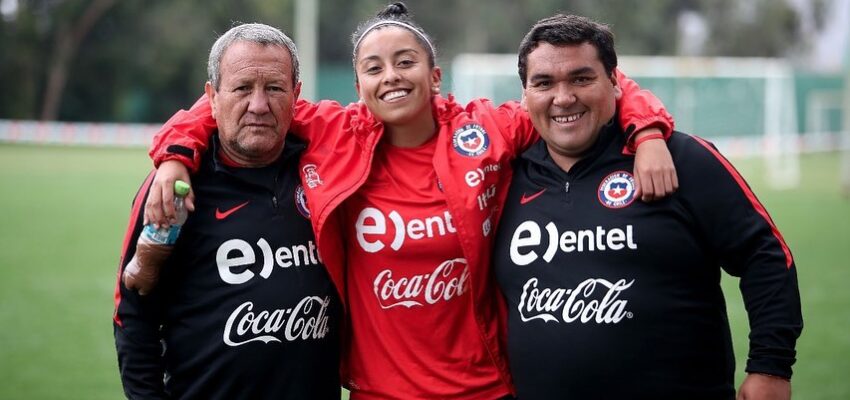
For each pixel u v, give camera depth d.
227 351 3.17
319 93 35.78
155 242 3.06
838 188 19.02
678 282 3.13
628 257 3.14
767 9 48.75
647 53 44.03
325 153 3.39
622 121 3.29
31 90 35.09
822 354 6.73
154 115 37.41
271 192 3.28
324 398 3.30
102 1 35.00
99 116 36.47
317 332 3.27
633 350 3.10
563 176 3.30
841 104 34.81
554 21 3.28
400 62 3.33
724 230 3.13
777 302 3.05
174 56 36.19
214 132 3.34
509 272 3.31
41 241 11.88
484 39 41.16
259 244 3.22
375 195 3.40
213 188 3.26
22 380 6.19
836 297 8.62
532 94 3.26
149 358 3.19
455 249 3.35
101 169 21.44
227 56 3.18
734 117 24.22
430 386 3.36
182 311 3.24
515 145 3.50
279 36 3.26
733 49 48.72
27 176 19.67
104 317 8.00
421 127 3.43
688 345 3.12
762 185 19.75
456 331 3.40
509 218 3.38
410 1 39.72
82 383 6.14
